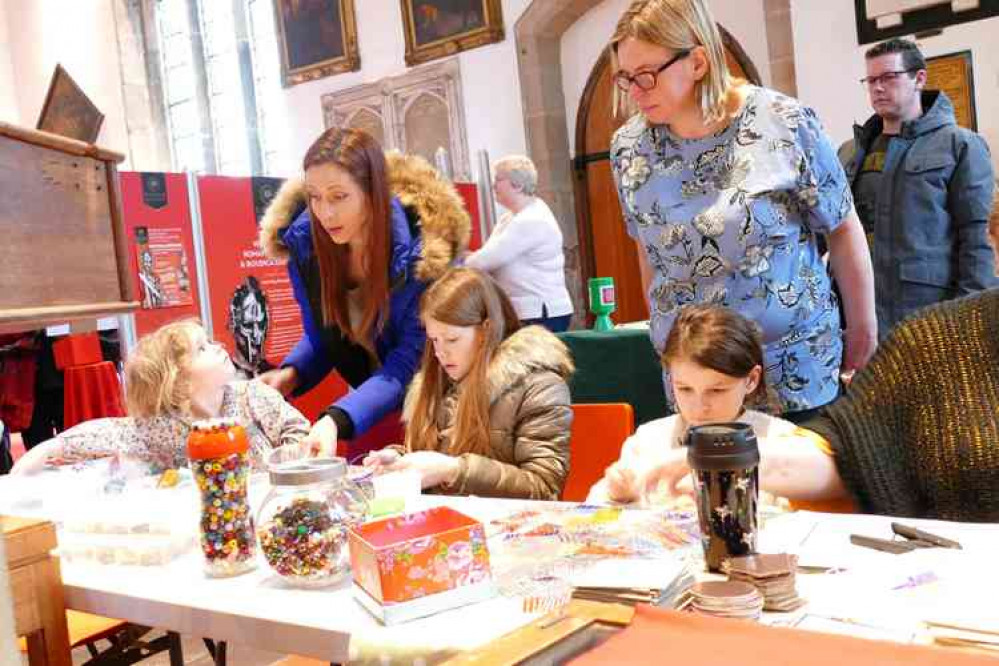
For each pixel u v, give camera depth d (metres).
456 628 1.12
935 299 3.41
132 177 4.04
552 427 2.19
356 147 2.39
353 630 1.16
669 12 1.87
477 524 1.22
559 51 8.02
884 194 3.50
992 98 5.27
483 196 5.76
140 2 10.44
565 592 1.14
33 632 1.47
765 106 1.94
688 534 1.35
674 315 2.10
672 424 1.92
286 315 4.62
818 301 2.03
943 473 1.50
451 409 2.32
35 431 4.65
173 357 2.41
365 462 1.94
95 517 1.62
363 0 8.84
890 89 3.42
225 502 1.46
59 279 1.12
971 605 1.00
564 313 4.88
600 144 7.97
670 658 0.80
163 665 3.04
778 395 2.01
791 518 1.43
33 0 10.95
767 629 0.84
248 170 10.23
